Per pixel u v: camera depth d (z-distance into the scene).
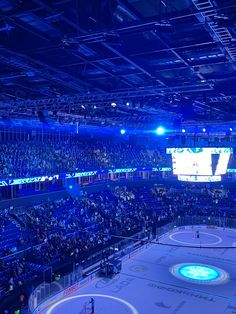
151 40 14.40
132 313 27.25
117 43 12.25
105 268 35.12
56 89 23.72
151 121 44.06
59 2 10.45
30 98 26.58
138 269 37.34
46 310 27.53
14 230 38.25
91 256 36.97
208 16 10.57
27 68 17.67
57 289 29.69
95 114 38.12
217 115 37.22
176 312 27.56
